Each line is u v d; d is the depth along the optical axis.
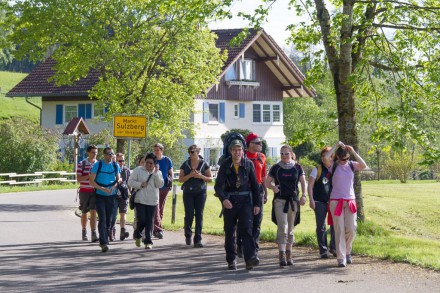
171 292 14.55
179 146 74.69
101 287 15.15
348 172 18.42
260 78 86.12
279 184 18.38
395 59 24.95
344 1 24.09
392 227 40.09
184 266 18.34
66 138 71.19
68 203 44.47
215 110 82.38
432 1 25.38
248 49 84.25
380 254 19.73
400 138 23.36
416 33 25.72
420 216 42.50
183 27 46.84
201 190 22.88
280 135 88.31
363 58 24.73
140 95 48.34
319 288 15.04
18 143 64.31
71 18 46.59
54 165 66.62
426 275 16.69
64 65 47.31
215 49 51.09
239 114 84.94
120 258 19.89
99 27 46.31
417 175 82.62
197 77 49.69
